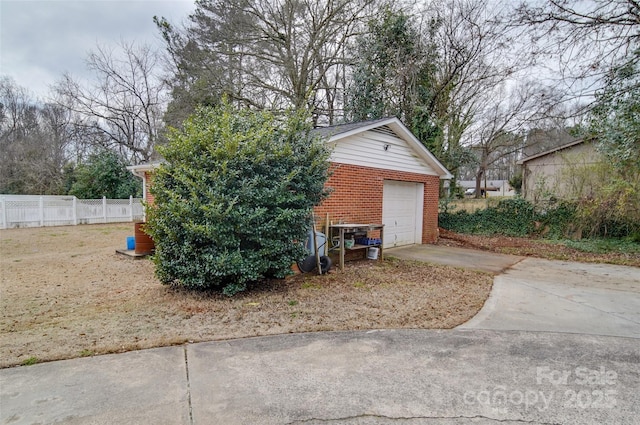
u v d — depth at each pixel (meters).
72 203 16.91
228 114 5.59
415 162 10.88
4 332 3.99
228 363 3.27
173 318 4.46
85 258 8.69
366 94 15.62
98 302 5.16
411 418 2.46
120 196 19.69
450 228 14.19
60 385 2.84
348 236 7.98
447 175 12.09
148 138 24.36
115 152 21.95
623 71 8.96
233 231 5.06
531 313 4.90
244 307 4.90
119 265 7.86
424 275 7.17
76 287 6.03
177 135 5.46
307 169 5.86
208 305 4.95
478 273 7.48
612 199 10.64
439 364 3.29
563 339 3.96
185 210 4.84
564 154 13.38
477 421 2.43
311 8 16.52
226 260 4.92
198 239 5.03
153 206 5.43
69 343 3.67
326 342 3.79
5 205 14.91
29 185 23.22
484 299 5.56
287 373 3.09
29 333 3.95
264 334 4.00
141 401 2.62
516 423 2.42
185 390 2.79
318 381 2.95
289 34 16.77
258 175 5.20
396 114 15.22
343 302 5.25
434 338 3.94
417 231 11.45
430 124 14.63
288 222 5.57
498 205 13.38
